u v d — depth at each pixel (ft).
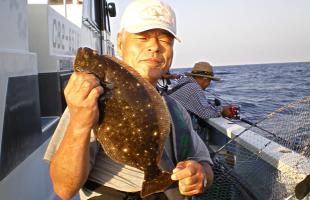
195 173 6.13
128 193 6.15
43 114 14.32
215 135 17.17
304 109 9.39
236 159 11.98
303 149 8.90
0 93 7.88
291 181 8.48
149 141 5.95
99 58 5.81
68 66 16.75
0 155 7.77
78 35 19.75
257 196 10.12
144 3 6.44
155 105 6.02
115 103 5.77
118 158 5.92
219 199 9.96
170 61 6.80
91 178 6.21
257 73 219.61
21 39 9.87
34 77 10.55
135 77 5.97
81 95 4.99
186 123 7.38
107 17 32.40
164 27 6.31
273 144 10.16
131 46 6.57
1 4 8.48
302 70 267.18
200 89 15.96
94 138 6.10
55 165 5.38
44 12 14.05
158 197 6.41
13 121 8.66
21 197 9.20
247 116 20.20
